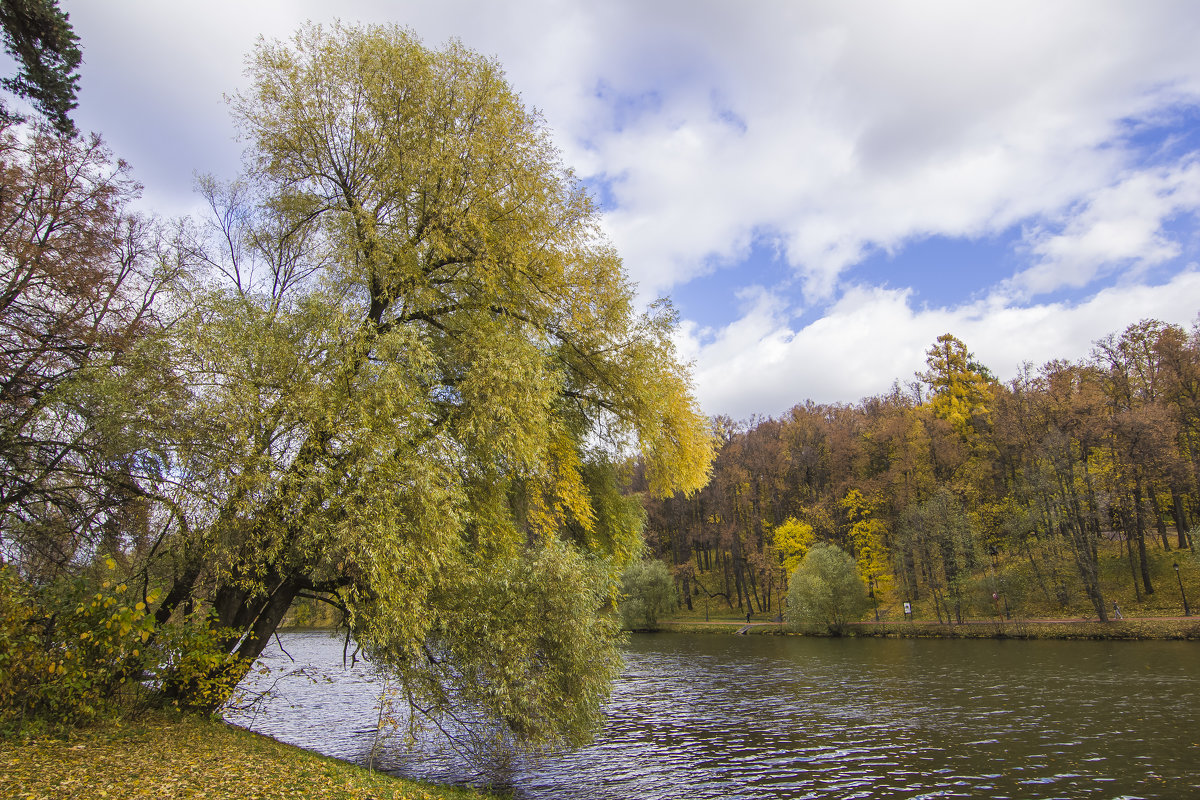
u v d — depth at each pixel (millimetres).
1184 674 30766
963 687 30766
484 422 12852
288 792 8891
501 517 14898
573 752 20656
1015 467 65312
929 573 60438
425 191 14453
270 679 35781
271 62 14938
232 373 11445
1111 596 52781
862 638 55562
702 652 50844
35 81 16422
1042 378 65812
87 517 14031
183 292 13219
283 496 11258
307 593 14797
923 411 72938
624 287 16969
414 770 17297
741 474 80438
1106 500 50312
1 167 14562
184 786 8336
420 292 14008
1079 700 26438
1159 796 15719
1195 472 52625
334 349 12391
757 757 20016
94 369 12695
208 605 13891
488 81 15648
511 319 15664
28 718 10055
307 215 16031
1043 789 16453
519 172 15000
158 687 13172
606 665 15359
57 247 15352
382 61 15141
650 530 88438
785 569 72500
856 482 75688
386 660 13883
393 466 11617
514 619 14172
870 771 18359
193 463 11000
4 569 10086
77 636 10234
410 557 11445
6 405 14219
